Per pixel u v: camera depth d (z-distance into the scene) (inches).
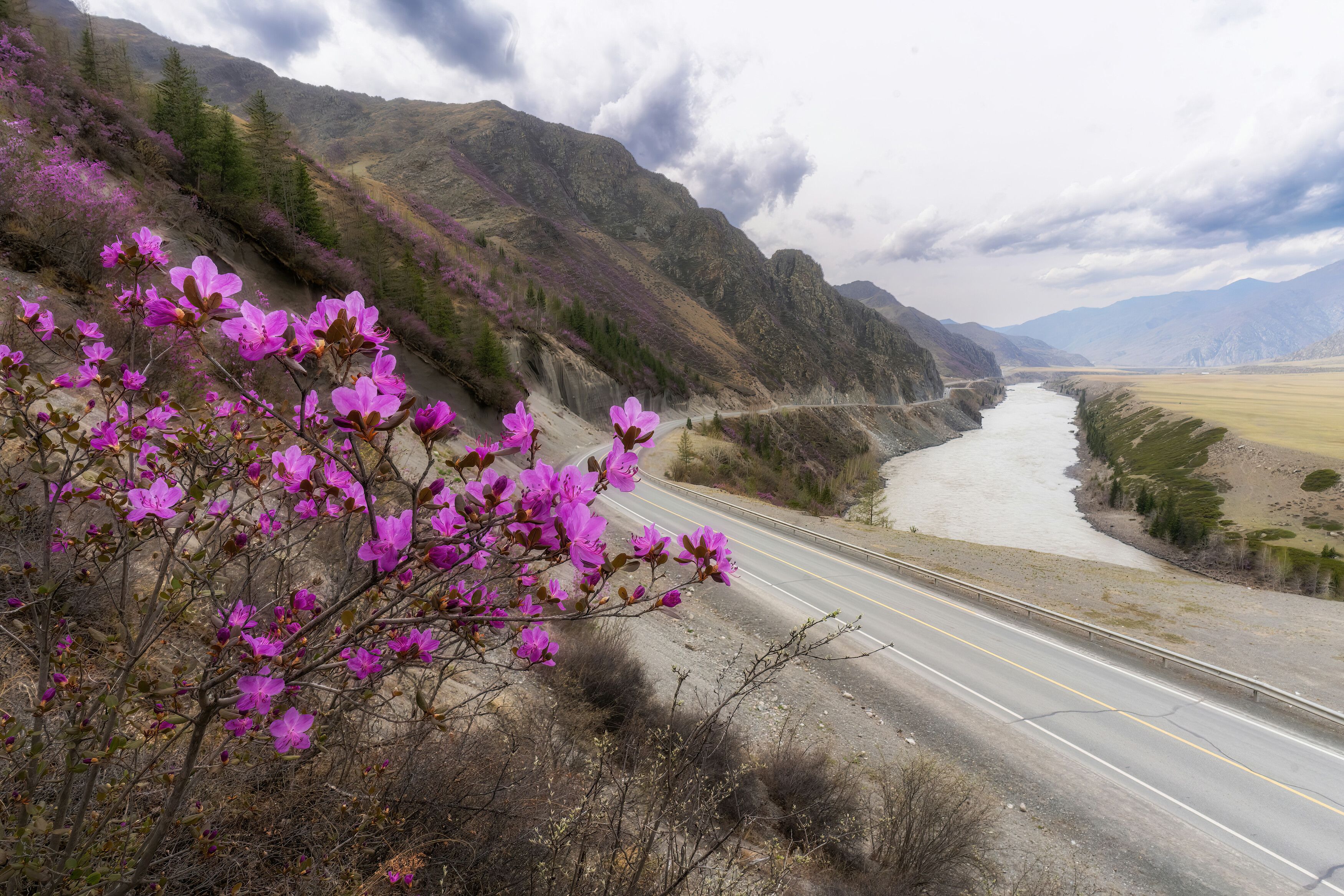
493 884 103.6
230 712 67.0
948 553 812.6
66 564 92.8
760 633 504.1
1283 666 494.0
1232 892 271.7
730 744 231.8
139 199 678.5
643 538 65.3
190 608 79.6
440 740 125.6
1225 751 379.9
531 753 143.0
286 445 84.9
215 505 77.9
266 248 971.3
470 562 58.2
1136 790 339.3
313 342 45.0
